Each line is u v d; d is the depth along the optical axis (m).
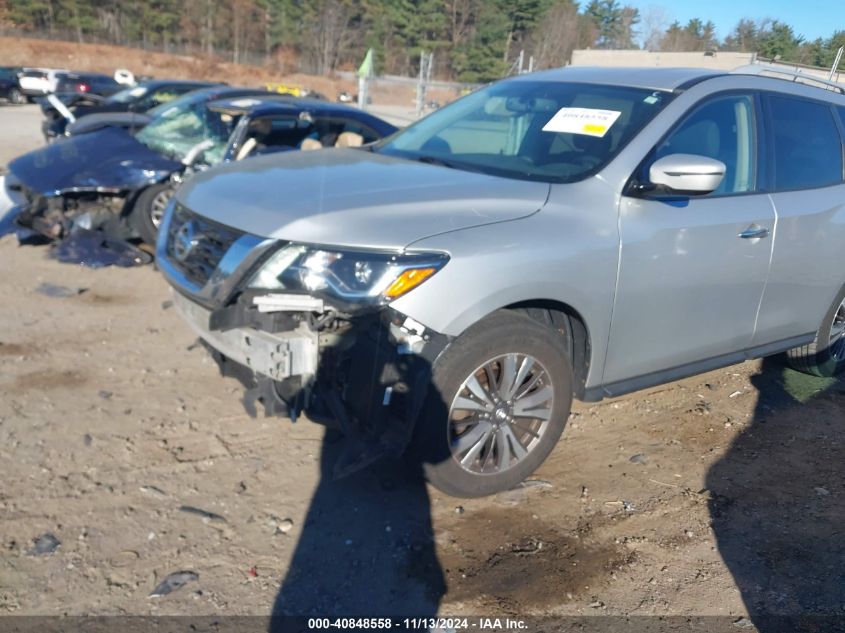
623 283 3.44
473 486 3.33
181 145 7.45
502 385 3.24
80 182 6.52
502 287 3.02
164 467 3.51
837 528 3.41
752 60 18.72
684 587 2.97
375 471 3.60
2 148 13.45
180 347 4.90
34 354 4.62
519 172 3.71
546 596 2.86
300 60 58.94
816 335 4.84
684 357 3.96
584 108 3.97
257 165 3.89
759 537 3.32
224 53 57.97
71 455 3.55
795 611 2.87
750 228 3.94
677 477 3.77
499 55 56.53
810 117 4.55
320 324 2.97
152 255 6.83
